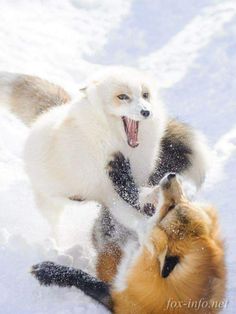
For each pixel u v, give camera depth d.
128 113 11.51
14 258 11.89
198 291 9.23
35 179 12.49
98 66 20.56
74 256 11.97
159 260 9.33
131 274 9.80
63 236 12.91
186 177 12.70
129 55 21.36
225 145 16.23
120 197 11.78
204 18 23.02
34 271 11.13
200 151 12.96
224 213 13.34
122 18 23.28
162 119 12.20
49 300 10.88
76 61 20.59
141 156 12.06
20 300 10.91
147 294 9.48
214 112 18.03
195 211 9.54
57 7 23.48
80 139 11.65
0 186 14.73
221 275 9.43
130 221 11.42
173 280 9.25
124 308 9.88
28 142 12.62
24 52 20.36
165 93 19.17
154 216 9.84
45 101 13.96
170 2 24.12
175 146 12.71
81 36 22.03
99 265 11.34
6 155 16.08
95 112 11.65
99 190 11.91
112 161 11.84
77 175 11.76
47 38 21.44
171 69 20.42
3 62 19.48
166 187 9.71
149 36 22.38
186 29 22.56
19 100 14.19
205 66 20.23
